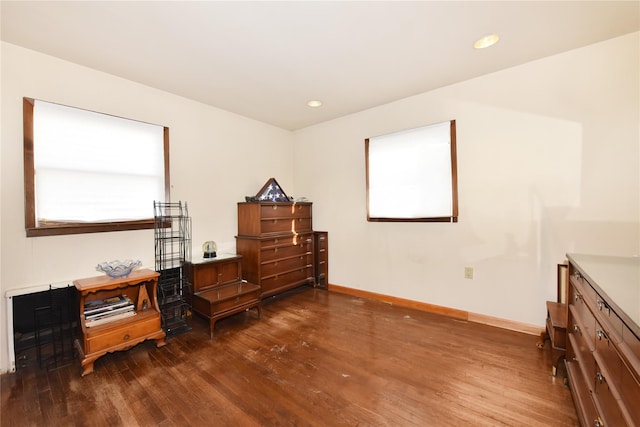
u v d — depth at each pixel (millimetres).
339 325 2613
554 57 2209
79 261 2244
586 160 2125
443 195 2785
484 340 2281
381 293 3301
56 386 1751
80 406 1574
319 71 2398
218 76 2463
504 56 2207
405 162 3018
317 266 3891
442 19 1740
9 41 1918
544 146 2279
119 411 1533
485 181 2557
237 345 2254
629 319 830
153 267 2643
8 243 1949
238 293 2627
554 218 2258
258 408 1548
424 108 2885
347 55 2152
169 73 2398
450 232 2775
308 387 1722
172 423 1447
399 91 2832
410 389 1690
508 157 2438
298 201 3664
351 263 3555
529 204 2359
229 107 3205
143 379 1816
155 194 2678
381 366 1936
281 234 3383
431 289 2924
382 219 3221
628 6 1632
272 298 3406
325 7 1616
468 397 1613
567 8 1649
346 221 3586
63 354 2053
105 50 2039
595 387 1185
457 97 2674
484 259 2592
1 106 1922
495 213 2520
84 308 2037
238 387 1729
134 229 2527
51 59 2109
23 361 1966
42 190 2074
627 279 1247
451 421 1437
